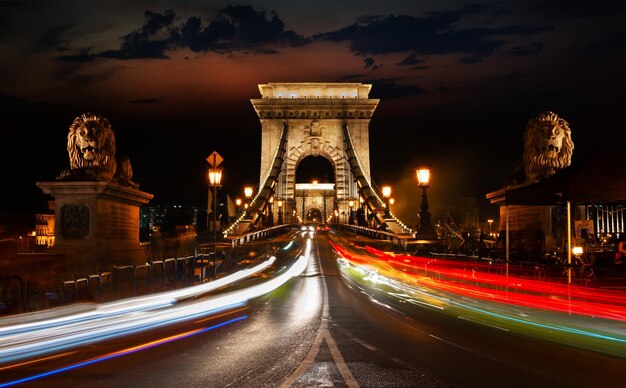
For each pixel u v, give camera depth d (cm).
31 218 6656
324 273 2998
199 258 2823
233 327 1329
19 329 1245
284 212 11100
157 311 1573
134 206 2977
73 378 848
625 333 1232
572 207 2216
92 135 2606
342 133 11412
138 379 841
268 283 2425
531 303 1680
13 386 806
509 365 939
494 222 8944
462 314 1541
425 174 3288
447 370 902
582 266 1748
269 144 11381
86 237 2519
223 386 800
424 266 3034
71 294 1756
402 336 1209
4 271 2222
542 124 2603
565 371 901
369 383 819
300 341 1148
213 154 2792
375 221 8281
